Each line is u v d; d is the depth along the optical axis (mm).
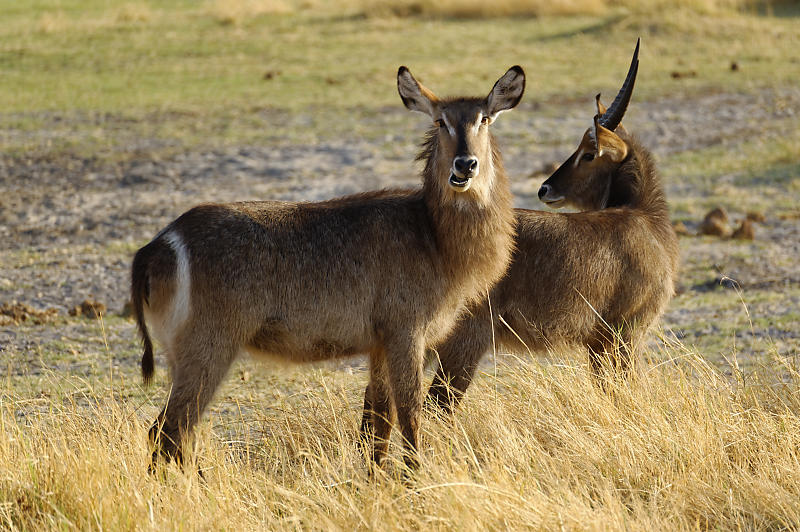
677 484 13344
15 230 33000
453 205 14945
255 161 42250
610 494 12672
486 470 13562
